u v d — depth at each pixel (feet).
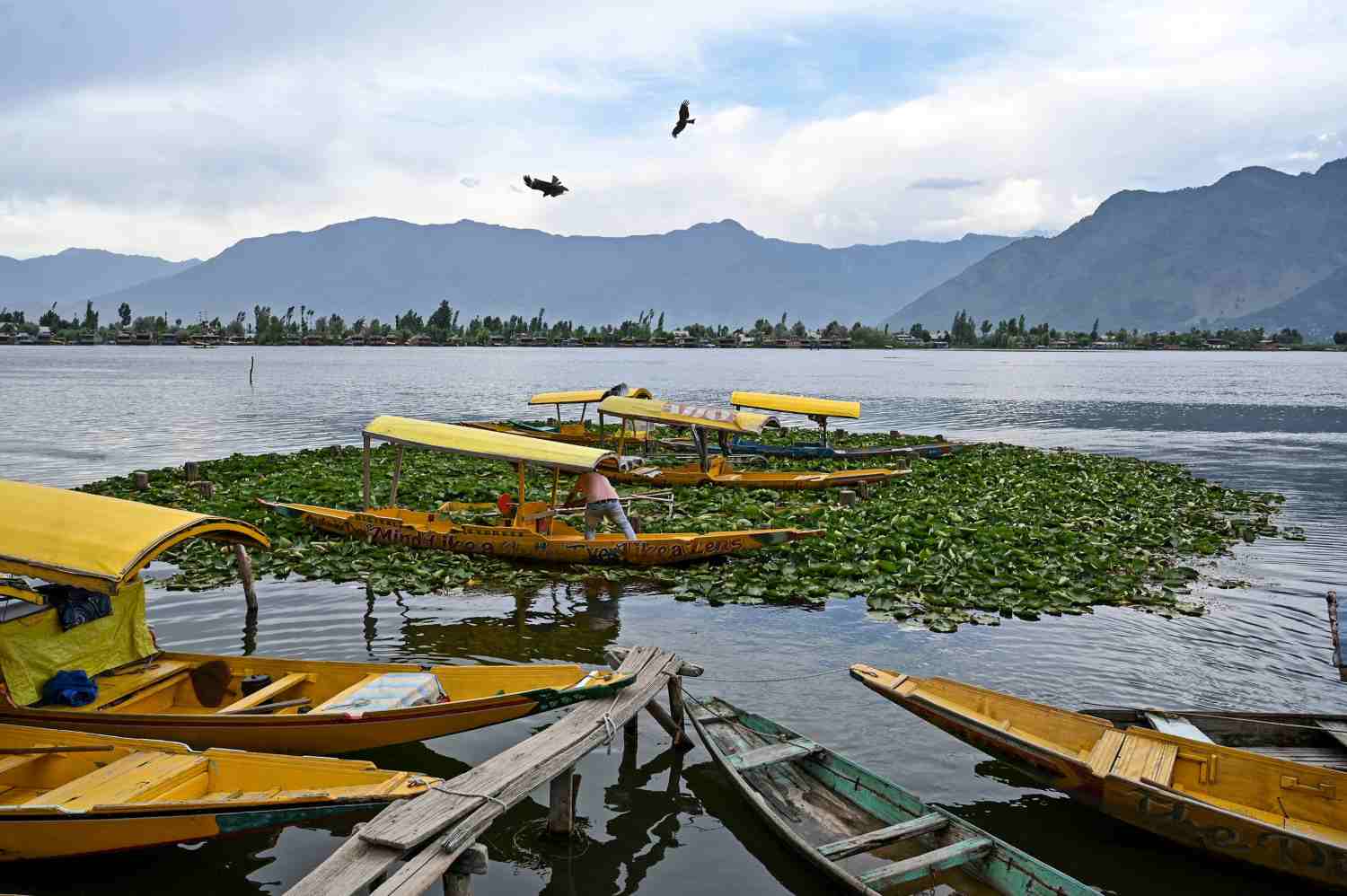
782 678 39.70
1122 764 28.22
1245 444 134.00
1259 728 31.78
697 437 88.17
